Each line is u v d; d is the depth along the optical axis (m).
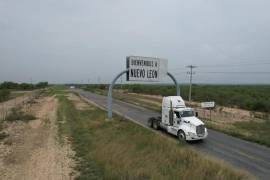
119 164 11.56
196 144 17.44
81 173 11.02
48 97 57.25
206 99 57.53
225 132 21.38
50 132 19.22
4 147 15.03
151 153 13.39
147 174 10.52
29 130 19.95
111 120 24.33
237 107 48.22
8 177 10.61
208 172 11.04
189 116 19.00
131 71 25.23
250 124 26.59
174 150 13.79
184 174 10.55
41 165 12.05
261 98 56.53
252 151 15.89
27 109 33.25
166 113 20.53
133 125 22.02
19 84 102.69
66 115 27.94
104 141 15.90
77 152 14.06
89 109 34.69
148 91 85.81
